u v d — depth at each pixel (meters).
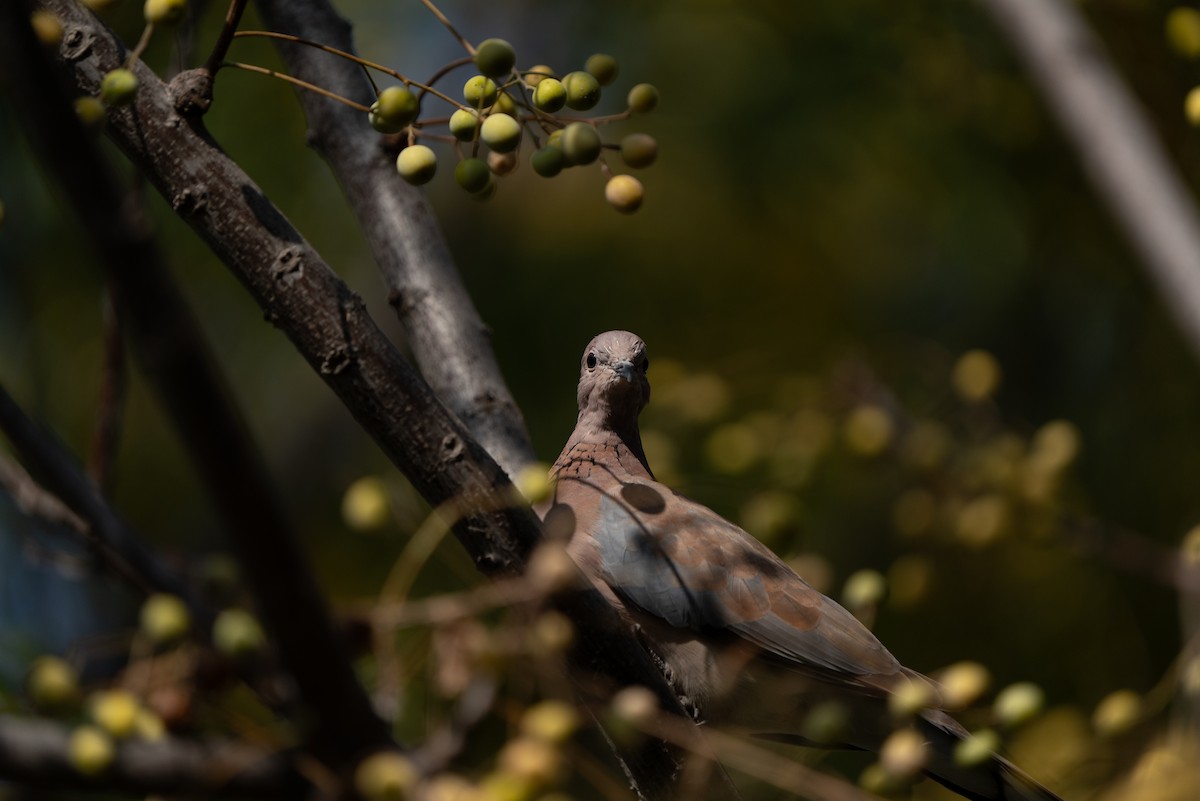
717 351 13.58
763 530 8.59
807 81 13.70
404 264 8.12
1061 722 8.74
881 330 13.79
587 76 6.33
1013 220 13.82
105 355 7.47
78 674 6.18
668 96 13.81
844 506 13.13
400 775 4.80
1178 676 8.18
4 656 7.15
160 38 11.41
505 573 6.00
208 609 5.95
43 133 3.65
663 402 11.00
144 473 13.69
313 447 14.73
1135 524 12.78
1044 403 13.73
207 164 5.86
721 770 6.52
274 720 6.26
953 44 13.46
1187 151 12.23
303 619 4.31
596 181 13.98
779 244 13.87
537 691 6.51
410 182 6.12
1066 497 12.01
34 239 13.21
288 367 14.82
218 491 3.97
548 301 13.86
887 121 13.65
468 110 6.18
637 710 5.87
